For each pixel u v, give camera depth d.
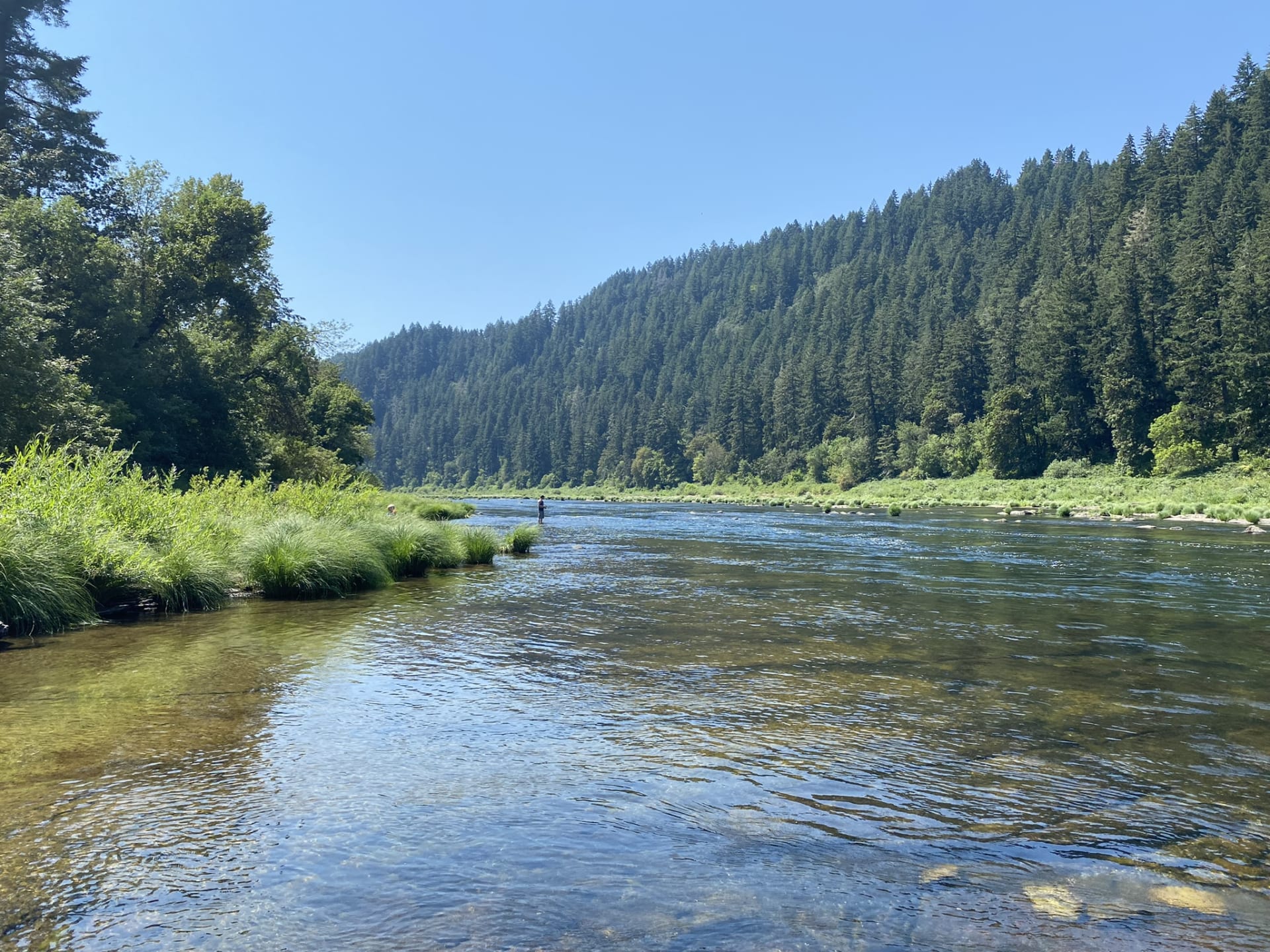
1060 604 12.97
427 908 3.46
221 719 6.26
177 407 33.06
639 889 3.67
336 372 62.22
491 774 5.19
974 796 4.88
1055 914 3.50
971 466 88.12
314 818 4.41
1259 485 54.28
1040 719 6.49
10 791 4.70
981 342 100.12
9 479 11.16
